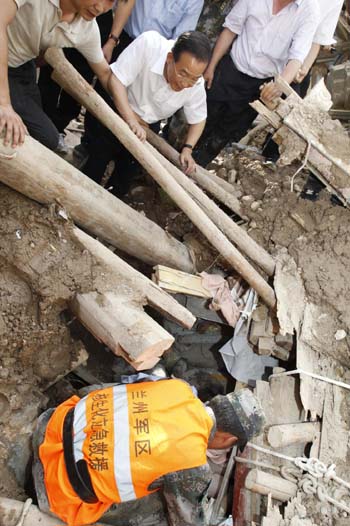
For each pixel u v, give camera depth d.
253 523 2.54
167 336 2.35
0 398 2.53
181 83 2.78
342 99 4.94
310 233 3.32
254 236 3.42
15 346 2.50
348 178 3.16
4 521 2.18
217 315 3.29
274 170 3.76
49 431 2.24
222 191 3.51
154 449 2.00
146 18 3.38
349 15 5.59
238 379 3.15
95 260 2.59
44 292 2.44
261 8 3.41
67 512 2.15
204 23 4.21
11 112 2.00
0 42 1.89
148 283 2.63
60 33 2.34
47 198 2.49
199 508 2.18
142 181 3.96
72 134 4.64
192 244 3.35
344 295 3.11
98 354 3.08
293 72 3.40
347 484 2.64
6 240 2.44
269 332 3.11
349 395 2.94
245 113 4.03
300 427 2.78
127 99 2.91
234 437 2.24
